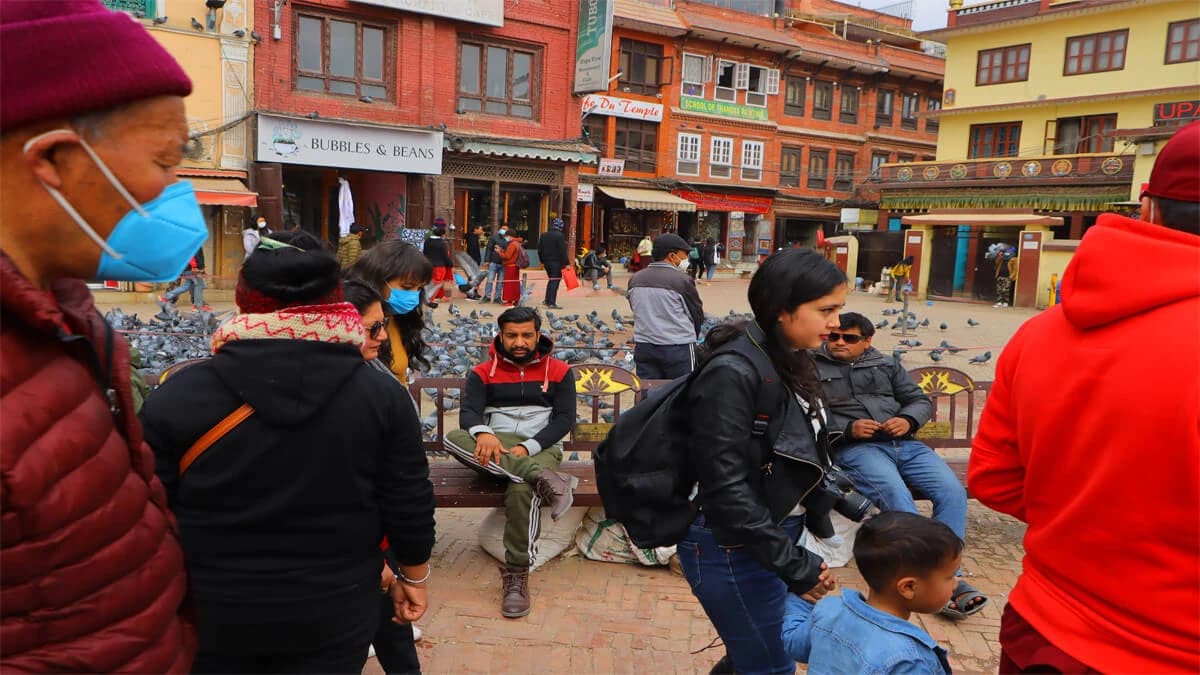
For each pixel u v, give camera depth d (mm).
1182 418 1317
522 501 3879
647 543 2541
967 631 3771
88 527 1149
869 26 40125
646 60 32750
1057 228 27953
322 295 1931
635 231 34594
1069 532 1520
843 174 38562
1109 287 1440
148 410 1848
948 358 12273
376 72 21641
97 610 1172
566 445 4883
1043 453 1572
